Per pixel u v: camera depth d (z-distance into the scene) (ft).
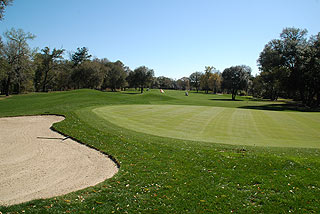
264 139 40.65
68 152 32.58
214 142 36.94
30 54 188.03
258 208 17.53
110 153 31.27
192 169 25.14
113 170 26.07
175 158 28.60
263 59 173.47
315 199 18.62
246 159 27.71
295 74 159.53
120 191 20.17
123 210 17.17
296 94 234.58
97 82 270.87
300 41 162.91
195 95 276.82
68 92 140.26
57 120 55.01
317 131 48.83
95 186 21.21
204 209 17.37
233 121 60.80
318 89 166.61
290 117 71.67
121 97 136.26
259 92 321.32
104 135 40.19
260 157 28.25
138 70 268.21
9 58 178.81
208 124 55.01
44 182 22.86
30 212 16.80
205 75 412.98
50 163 28.32
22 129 46.44
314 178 22.29
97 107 81.92
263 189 20.53
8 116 60.80
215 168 25.34
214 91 402.52
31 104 89.51
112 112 70.28
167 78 556.51
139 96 164.35
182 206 17.76
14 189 21.29
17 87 231.50
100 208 17.42
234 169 25.00
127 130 44.42
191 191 20.12
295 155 29.22
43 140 38.68
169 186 21.03
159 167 25.80
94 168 26.73
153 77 277.85
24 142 37.52
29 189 21.30
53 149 33.99
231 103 179.83
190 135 42.39
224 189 20.52
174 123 54.85
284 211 17.13
